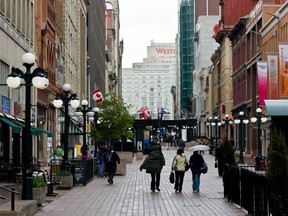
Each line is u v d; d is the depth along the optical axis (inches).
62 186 1439.5
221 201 1166.3
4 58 1759.4
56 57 2908.5
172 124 5905.5
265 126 2418.8
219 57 5856.3
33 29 2273.6
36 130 1870.1
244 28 4276.6
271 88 2620.6
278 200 781.9
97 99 3046.3
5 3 1777.8
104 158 1982.0
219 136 5546.3
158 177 1409.9
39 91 2384.4
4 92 1784.0
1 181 1558.8
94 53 5093.5
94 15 5083.7
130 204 1123.9
